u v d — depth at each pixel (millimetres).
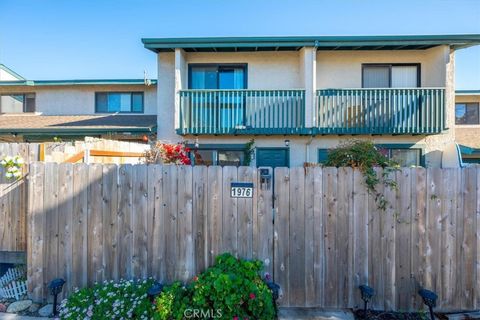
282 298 3393
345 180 3404
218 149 9391
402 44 8617
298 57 9547
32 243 3564
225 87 9711
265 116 8742
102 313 3031
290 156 9234
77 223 3543
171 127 9422
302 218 3410
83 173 3557
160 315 2969
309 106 8648
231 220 3447
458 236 3312
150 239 3500
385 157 3600
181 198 3490
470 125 11906
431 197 3340
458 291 3295
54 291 3273
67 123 10094
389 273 3344
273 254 3418
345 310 3346
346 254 3379
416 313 3299
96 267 3512
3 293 3639
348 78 9523
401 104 8555
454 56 8836
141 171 3529
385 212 3357
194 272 3453
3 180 3975
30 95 11984
